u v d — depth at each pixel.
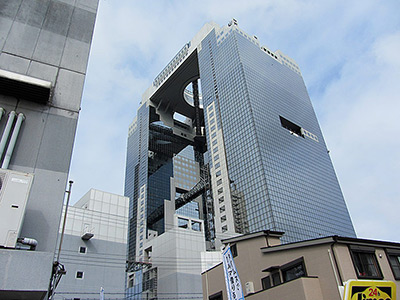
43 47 14.57
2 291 8.68
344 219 143.62
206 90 169.12
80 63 15.20
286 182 125.88
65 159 12.54
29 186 10.56
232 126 142.38
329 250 24.16
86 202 62.41
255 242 31.25
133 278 87.56
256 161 123.56
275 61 183.12
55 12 15.95
